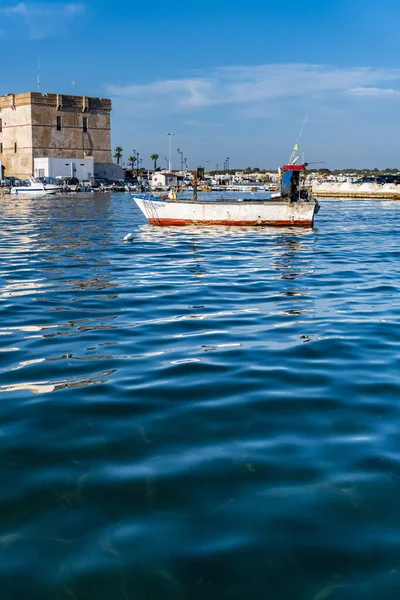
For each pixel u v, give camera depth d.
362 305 13.55
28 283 16.25
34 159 102.25
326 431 6.60
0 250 23.80
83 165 102.94
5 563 4.41
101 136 110.44
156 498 5.24
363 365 8.95
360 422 6.84
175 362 9.10
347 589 4.16
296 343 10.18
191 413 7.11
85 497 5.25
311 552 4.52
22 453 6.08
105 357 9.38
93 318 12.08
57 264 20.00
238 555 4.50
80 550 4.55
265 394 7.73
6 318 12.01
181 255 22.62
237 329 11.21
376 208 66.94
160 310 12.88
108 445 6.26
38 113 102.56
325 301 14.02
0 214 46.59
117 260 21.12
